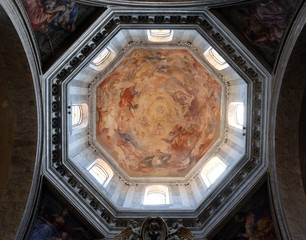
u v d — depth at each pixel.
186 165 18.05
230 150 15.36
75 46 10.93
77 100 14.73
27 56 9.86
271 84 11.18
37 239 11.11
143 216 12.38
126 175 17.47
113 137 18.41
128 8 10.73
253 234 11.39
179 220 12.23
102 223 11.96
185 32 13.62
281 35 10.33
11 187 10.84
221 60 14.81
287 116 11.09
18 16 9.03
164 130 19.69
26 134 11.02
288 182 11.07
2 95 10.70
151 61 17.44
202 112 18.41
